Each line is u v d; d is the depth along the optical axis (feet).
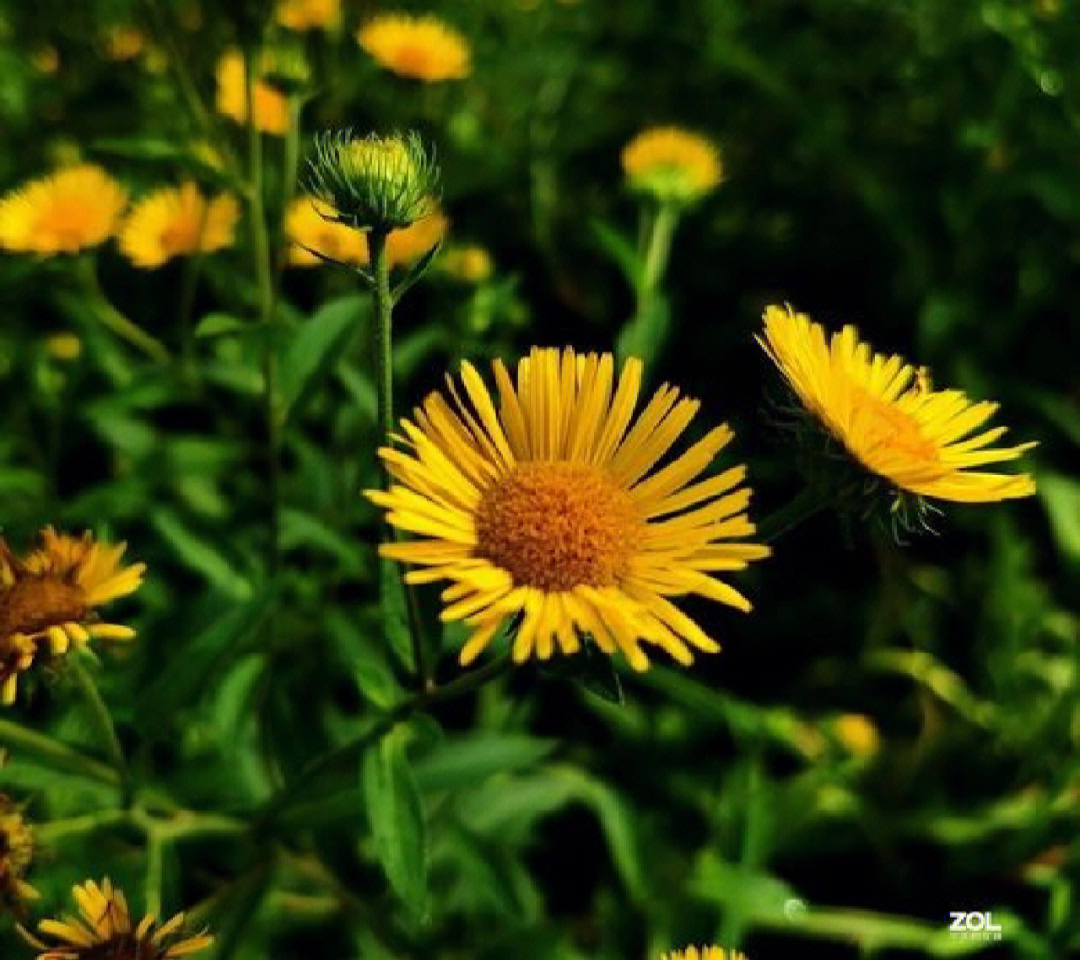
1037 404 2.02
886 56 2.17
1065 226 2.08
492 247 2.14
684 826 1.87
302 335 1.65
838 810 1.90
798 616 2.01
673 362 2.11
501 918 1.73
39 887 1.57
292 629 1.77
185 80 1.70
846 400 1.37
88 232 1.74
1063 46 1.97
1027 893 1.89
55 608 1.44
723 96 2.21
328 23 1.88
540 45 2.15
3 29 2.11
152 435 1.87
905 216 2.05
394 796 1.46
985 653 1.99
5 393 1.93
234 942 1.58
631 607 1.36
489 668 1.45
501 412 1.41
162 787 1.66
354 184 1.40
